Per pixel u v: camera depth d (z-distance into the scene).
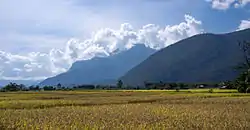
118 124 23.19
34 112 33.75
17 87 179.75
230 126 22.00
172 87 178.00
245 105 43.09
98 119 26.56
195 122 23.92
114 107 40.16
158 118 27.03
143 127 21.56
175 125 22.78
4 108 41.50
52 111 34.88
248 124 22.78
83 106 43.66
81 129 21.28
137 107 39.88
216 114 30.14
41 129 21.55
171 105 43.88
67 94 92.62
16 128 22.47
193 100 53.94
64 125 22.64
